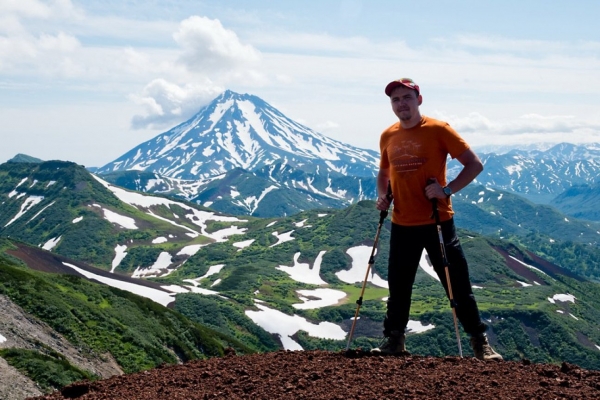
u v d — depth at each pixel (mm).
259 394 8633
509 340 192250
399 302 11008
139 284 198875
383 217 11195
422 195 10383
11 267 88500
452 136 10156
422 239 10578
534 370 9148
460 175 10156
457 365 9547
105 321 84562
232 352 11453
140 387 9617
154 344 87562
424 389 8359
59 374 57531
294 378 9148
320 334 184875
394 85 10320
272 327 183250
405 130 10562
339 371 9383
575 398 7730
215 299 195125
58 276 99562
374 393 8281
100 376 70188
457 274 10469
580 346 188125
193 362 10922
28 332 70938
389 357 10195
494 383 8477
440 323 186750
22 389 52906
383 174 11453
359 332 187875
